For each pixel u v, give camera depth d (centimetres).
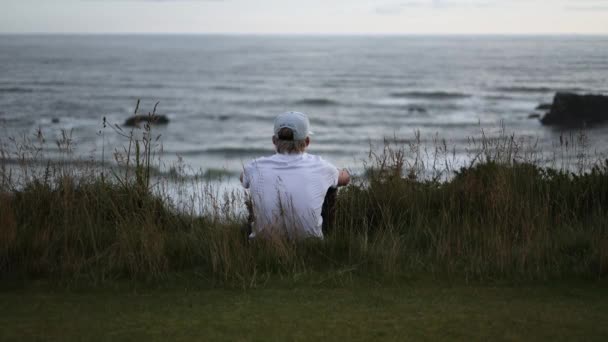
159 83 7975
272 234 405
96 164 616
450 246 421
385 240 440
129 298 324
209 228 446
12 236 413
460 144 2180
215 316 290
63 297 327
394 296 325
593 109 3656
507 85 7169
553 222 486
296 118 428
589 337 260
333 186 448
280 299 320
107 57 15412
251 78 8881
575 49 18425
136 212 494
